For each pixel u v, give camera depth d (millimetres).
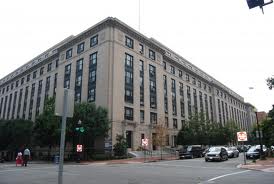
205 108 71750
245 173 16656
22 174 16844
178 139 53875
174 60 59969
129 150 41750
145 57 50469
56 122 35844
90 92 44562
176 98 58656
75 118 35438
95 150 39562
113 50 43656
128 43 47281
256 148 34125
